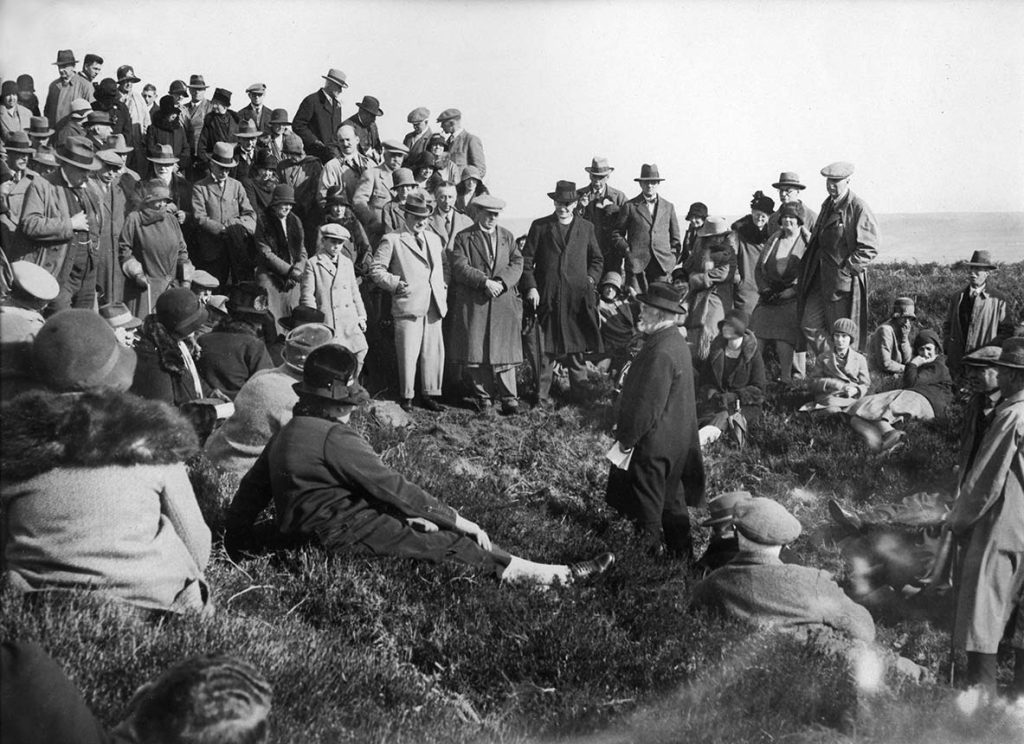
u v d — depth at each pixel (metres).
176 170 12.14
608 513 8.02
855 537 8.02
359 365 9.75
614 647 5.46
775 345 12.51
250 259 10.91
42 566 4.22
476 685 5.19
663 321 7.65
